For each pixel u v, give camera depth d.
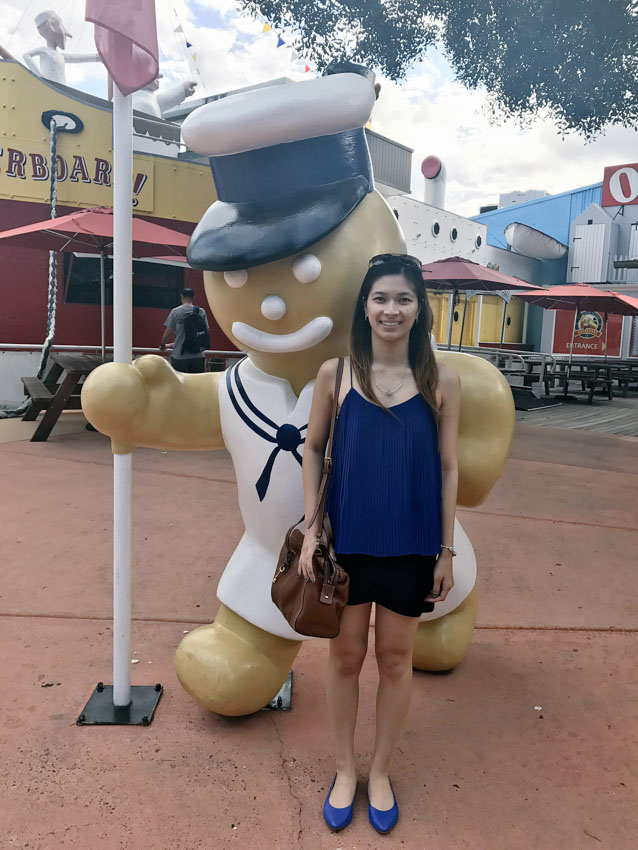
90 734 2.46
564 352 22.06
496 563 4.37
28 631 3.25
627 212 21.45
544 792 2.24
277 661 2.55
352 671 2.07
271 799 2.16
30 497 5.46
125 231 2.37
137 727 2.52
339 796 2.10
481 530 5.05
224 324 2.46
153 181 10.05
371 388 1.92
